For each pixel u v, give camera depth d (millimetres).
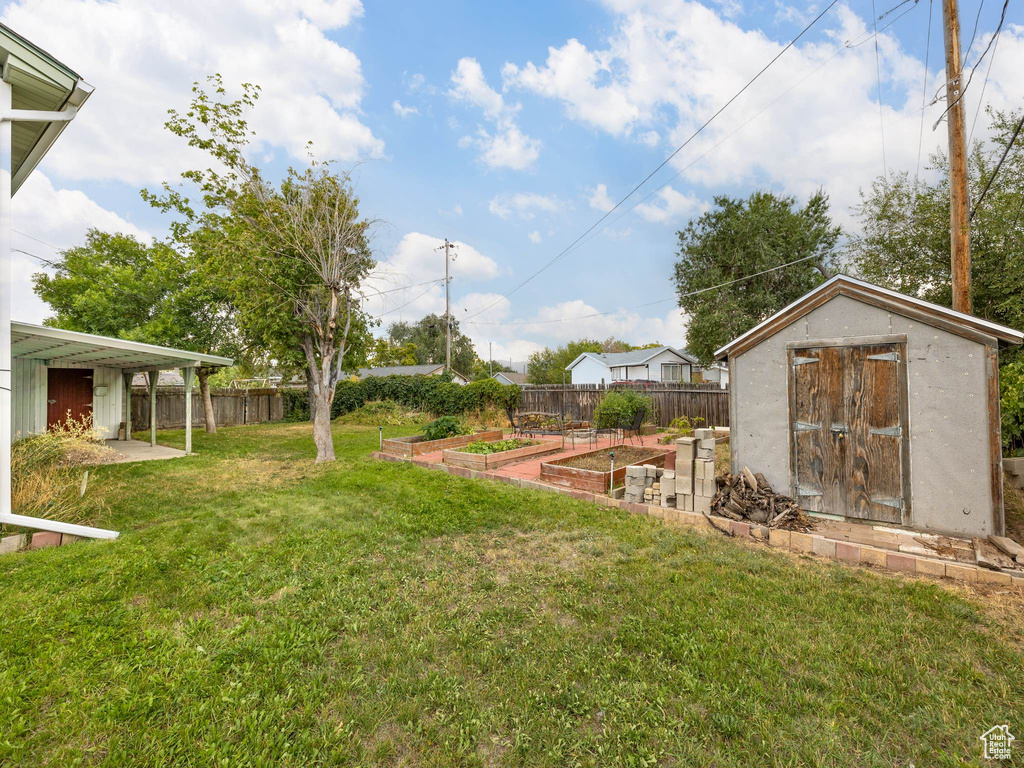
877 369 4617
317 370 10172
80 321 13164
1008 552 3693
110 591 3430
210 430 15281
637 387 17172
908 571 3740
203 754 1924
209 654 2637
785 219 19594
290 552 4305
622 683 2377
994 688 2316
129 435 12891
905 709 2180
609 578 3672
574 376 36406
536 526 5074
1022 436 6738
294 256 9789
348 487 7102
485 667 2535
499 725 2107
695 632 2838
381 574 3824
